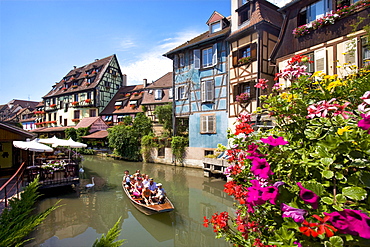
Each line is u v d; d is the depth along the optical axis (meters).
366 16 7.43
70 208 8.70
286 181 2.07
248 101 12.81
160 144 18.94
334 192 1.64
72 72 38.78
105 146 25.53
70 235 6.63
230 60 14.21
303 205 1.59
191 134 16.50
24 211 3.92
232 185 2.77
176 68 17.91
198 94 16.17
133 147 20.48
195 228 7.03
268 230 2.24
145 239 6.41
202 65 15.94
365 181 1.57
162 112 21.09
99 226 7.25
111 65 33.62
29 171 9.74
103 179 13.49
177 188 11.26
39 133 37.47
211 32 16.28
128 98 30.08
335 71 8.19
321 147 1.77
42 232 6.81
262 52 12.28
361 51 7.52
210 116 15.25
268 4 13.50
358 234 1.27
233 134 2.72
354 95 2.47
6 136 10.62
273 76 12.73
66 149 18.89
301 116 2.47
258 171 1.79
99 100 31.22
